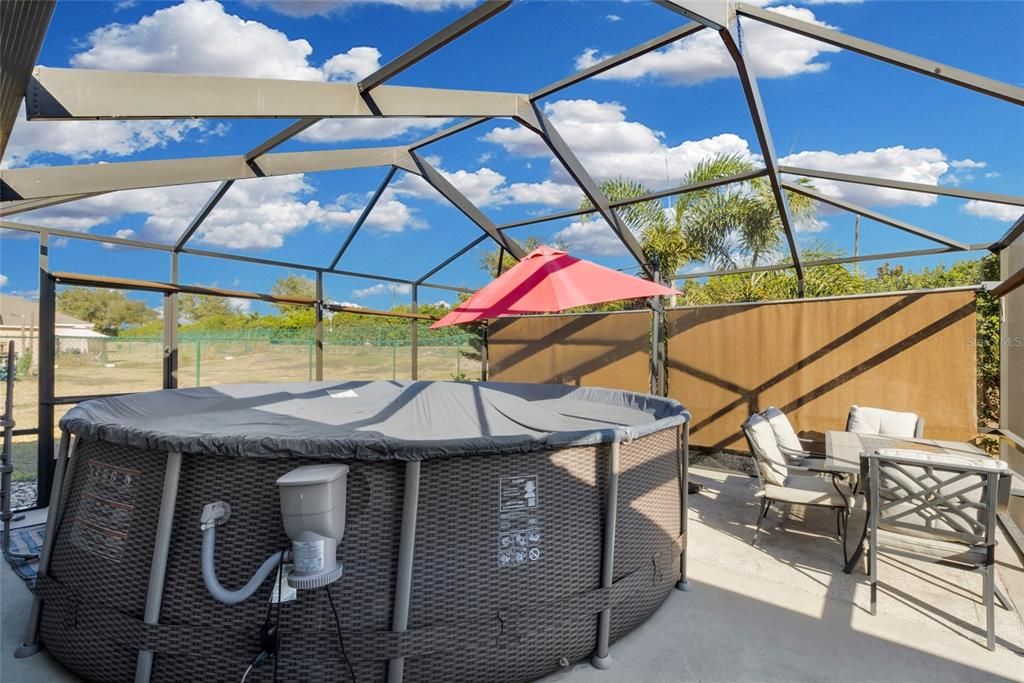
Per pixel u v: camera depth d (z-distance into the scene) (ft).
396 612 7.01
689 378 23.95
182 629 7.04
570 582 8.32
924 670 8.36
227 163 14.80
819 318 20.76
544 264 15.28
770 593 11.05
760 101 14.26
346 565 7.06
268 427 16.07
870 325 19.67
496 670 7.61
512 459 7.95
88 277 16.66
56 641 8.11
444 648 7.26
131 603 7.36
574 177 19.06
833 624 9.80
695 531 14.98
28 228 15.81
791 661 8.59
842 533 14.29
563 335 28.25
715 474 22.11
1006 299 17.03
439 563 7.36
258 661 6.87
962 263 31.30
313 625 6.97
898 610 10.36
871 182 16.39
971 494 10.63
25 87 7.16
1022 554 12.37
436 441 7.39
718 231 28.81
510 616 7.70
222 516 7.03
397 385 22.67
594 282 14.53
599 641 8.54
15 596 10.55
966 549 9.45
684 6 10.53
